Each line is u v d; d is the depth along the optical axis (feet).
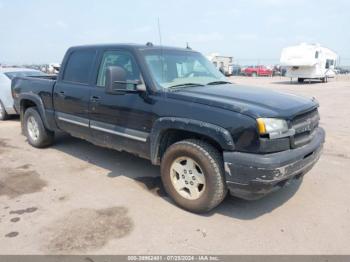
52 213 12.05
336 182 15.17
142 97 12.96
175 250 9.89
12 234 10.64
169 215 11.98
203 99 11.45
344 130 26.73
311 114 12.42
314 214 12.16
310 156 11.69
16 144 21.68
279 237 10.63
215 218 11.82
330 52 100.53
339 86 82.28
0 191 13.99
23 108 21.24
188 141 11.84
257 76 155.43
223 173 11.24
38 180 15.28
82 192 13.94
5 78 30.22
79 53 16.55
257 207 12.71
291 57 94.17
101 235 10.62
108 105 14.30
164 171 12.69
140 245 10.11
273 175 10.15
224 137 10.61
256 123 10.19
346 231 10.98
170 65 14.14
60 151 19.93
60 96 17.13
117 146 14.65
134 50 13.75
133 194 13.76
